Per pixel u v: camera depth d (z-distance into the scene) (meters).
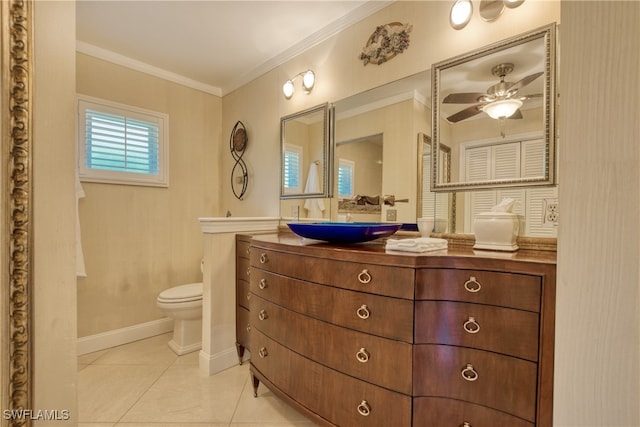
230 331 2.12
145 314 2.64
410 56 1.70
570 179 0.51
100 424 1.52
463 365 1.04
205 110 3.03
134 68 2.56
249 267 1.85
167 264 2.78
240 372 2.04
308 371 1.34
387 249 1.22
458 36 1.53
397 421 1.09
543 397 0.91
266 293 1.58
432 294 1.06
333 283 1.25
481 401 1.01
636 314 0.46
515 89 1.36
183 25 2.08
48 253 0.54
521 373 0.95
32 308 0.52
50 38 0.54
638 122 0.45
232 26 2.09
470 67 1.49
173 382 1.91
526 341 0.94
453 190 1.53
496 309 0.99
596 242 0.49
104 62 2.40
